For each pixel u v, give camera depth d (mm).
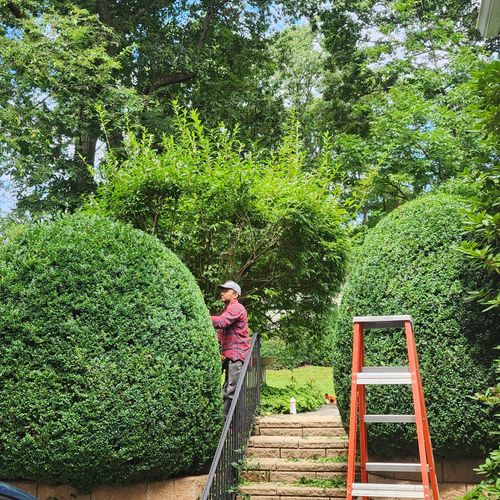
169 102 17266
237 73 19031
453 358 6012
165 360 6129
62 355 5871
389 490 4863
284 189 9352
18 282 6090
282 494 6539
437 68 16125
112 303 6094
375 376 5160
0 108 12664
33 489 6164
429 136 13133
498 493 5148
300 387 11188
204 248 9703
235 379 7828
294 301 10578
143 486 6223
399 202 14656
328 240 10008
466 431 5922
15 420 5816
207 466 6574
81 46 13680
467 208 6430
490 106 6039
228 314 7793
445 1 18484
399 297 6273
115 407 5852
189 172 8969
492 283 6023
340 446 7191
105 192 9438
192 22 18328
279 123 17969
